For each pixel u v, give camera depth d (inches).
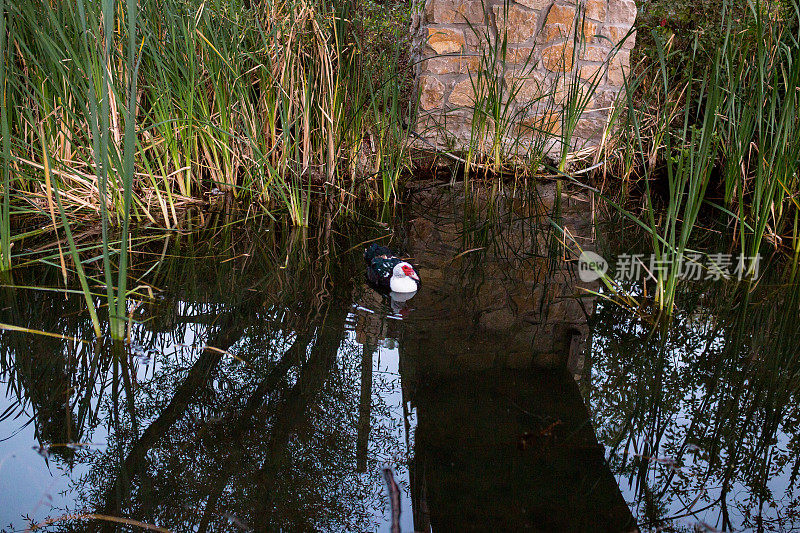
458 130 306.5
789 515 100.3
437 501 98.7
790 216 238.1
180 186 238.1
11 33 170.4
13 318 152.1
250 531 94.2
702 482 108.0
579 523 95.4
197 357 142.5
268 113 250.7
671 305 168.2
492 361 142.9
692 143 160.9
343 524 95.3
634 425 122.6
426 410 123.6
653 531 94.9
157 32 220.7
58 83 204.7
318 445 114.0
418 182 284.4
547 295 180.7
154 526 95.4
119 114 209.2
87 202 216.1
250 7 248.1
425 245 216.7
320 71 257.4
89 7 150.9
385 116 261.3
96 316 147.8
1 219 171.6
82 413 121.6
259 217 233.3
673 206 162.4
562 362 144.0
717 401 133.2
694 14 295.3
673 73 289.3
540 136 290.0
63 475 105.8
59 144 220.2
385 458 110.2
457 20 291.6
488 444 114.0
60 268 178.7
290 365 140.3
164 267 188.9
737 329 163.6
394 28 325.7
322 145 263.7
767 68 232.5
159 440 114.6
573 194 274.1
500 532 92.7
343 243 215.3
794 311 173.2
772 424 126.3
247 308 166.9
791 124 209.5
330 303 171.6
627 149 286.0
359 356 144.1
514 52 294.5
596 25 289.1
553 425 119.5
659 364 146.1
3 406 123.1
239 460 110.0
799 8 195.8
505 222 240.4
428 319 163.9
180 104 219.9
